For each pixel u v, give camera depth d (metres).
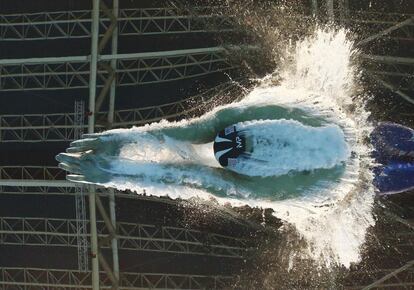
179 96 20.50
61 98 21.05
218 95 19.81
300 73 14.41
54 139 20.91
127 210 21.20
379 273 19.53
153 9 19.88
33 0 20.50
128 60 20.52
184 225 20.83
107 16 20.19
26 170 20.73
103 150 10.96
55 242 21.78
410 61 18.75
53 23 19.86
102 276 21.67
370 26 19.08
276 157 10.20
